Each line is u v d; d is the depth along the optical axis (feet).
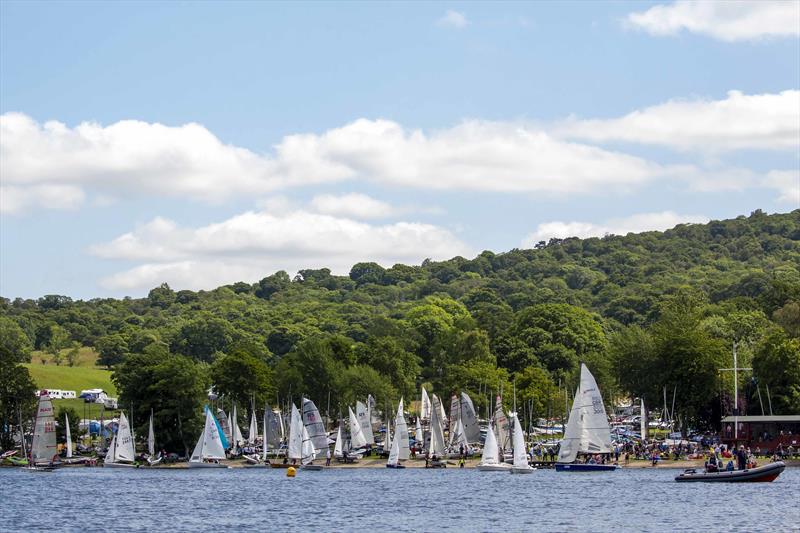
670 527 380.58
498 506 456.86
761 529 371.15
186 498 508.53
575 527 386.93
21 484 595.47
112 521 419.95
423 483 580.30
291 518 424.46
